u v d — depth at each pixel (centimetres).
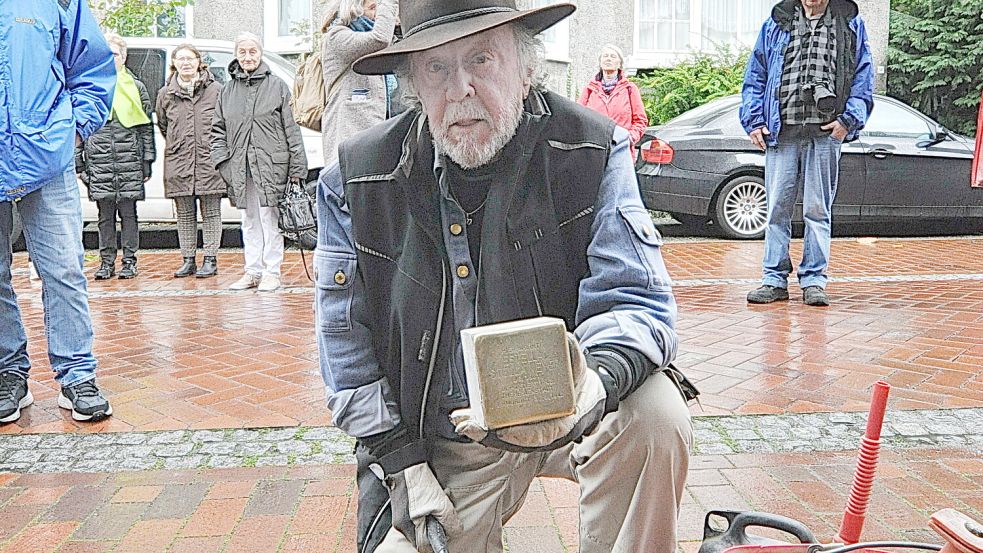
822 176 659
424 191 188
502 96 178
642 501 196
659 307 188
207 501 324
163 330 607
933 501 315
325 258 200
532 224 187
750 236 1068
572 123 189
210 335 589
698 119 1095
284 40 1515
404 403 197
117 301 719
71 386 419
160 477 347
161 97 818
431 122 181
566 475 219
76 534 300
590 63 1628
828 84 644
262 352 541
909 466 347
